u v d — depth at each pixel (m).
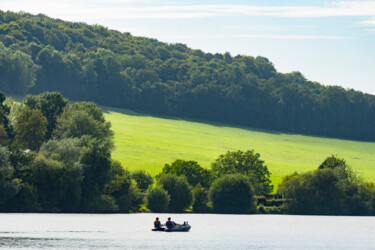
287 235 180.12
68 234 161.00
